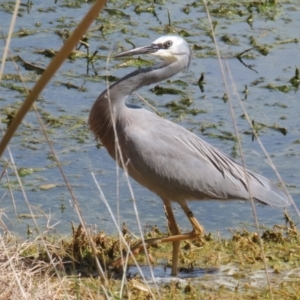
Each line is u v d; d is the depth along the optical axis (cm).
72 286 897
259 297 918
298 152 1369
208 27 1877
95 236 1030
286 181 1273
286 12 1995
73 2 1992
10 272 825
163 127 984
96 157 1330
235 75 1658
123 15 1920
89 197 1209
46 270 920
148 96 1559
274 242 1085
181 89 1589
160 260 1024
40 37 1773
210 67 1686
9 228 1090
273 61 1725
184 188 973
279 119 1488
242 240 1070
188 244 1065
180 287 939
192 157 979
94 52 1689
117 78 1612
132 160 969
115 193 1227
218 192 990
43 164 1296
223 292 931
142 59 1700
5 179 1241
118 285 930
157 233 1099
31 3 1955
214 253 1045
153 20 1903
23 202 1176
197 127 1442
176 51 1023
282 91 1597
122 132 969
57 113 1466
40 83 389
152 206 1202
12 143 1352
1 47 1714
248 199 1001
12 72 1623
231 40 1806
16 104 1484
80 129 1413
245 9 2005
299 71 1633
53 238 1048
